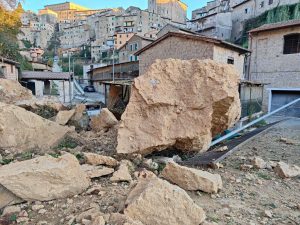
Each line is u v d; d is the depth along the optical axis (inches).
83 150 344.2
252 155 343.6
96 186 220.4
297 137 454.9
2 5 1226.0
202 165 295.6
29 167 201.0
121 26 2979.8
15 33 1379.2
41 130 353.1
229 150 348.5
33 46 3080.7
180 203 158.4
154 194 158.9
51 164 208.1
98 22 3270.2
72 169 211.2
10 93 659.4
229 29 1883.6
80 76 2081.7
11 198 189.8
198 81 308.8
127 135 307.0
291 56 811.4
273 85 857.5
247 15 1811.0
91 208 179.6
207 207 193.6
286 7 1517.0
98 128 480.4
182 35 736.3
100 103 864.9
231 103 296.7
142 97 310.3
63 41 3636.8
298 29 786.2
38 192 192.1
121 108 679.7
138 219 154.7
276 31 841.5
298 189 237.5
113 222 146.8
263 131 494.0
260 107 767.1
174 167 229.3
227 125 328.8
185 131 299.9
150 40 1475.1
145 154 307.9
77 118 520.1
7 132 320.2
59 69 2222.0
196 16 2856.8
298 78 799.7
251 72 916.0
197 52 716.0
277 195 223.6
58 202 193.6
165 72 322.3
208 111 299.4
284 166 276.2
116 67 1348.4
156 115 306.0
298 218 183.5
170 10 3486.7
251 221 175.2
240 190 231.5
